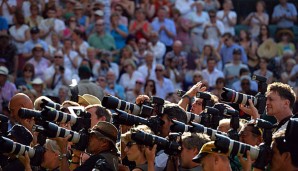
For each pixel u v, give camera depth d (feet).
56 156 72.28
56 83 144.66
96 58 155.22
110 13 163.12
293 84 155.43
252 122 67.62
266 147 54.70
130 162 67.87
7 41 147.64
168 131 71.97
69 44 151.74
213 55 161.17
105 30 161.58
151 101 73.67
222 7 175.83
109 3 163.73
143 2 167.02
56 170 72.49
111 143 69.10
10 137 74.23
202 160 57.26
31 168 71.20
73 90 90.68
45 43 152.15
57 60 145.89
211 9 171.32
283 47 165.37
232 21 170.60
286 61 158.20
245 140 67.31
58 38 155.53
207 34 167.73
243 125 69.00
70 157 73.46
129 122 69.72
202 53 161.27
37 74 145.28
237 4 175.42
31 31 152.05
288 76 155.94
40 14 157.28
